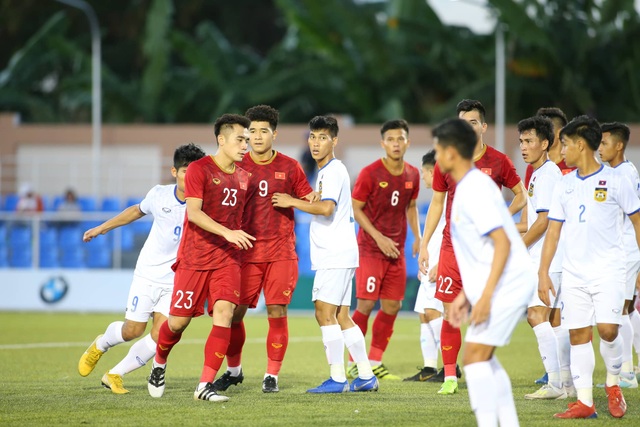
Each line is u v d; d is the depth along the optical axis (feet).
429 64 332.80
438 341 99.19
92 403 78.13
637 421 70.69
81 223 201.36
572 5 313.53
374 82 334.65
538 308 83.76
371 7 351.46
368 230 99.09
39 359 115.44
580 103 304.09
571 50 310.24
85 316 184.55
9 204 268.21
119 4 421.18
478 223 57.00
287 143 289.33
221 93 344.08
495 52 308.40
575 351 73.72
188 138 298.76
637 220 74.02
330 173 86.53
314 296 87.40
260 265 86.17
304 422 68.85
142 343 84.48
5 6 404.16
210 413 72.90
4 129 303.07
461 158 58.34
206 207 79.41
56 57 366.02
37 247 199.31
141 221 207.72
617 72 317.42
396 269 101.76
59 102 399.65
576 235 74.43
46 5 414.82
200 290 79.61
